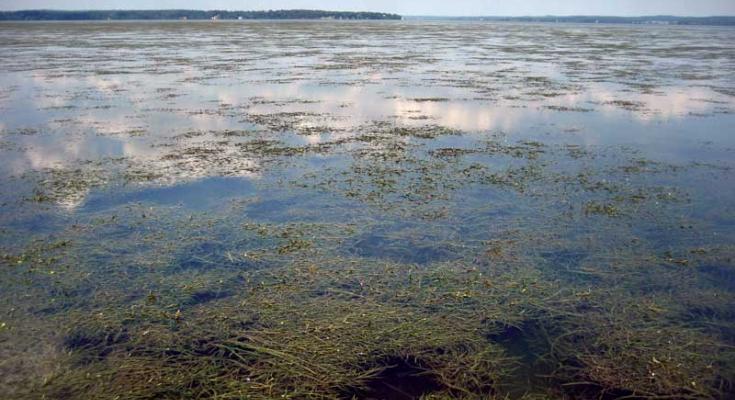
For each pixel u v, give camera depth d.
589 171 11.38
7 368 5.21
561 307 6.29
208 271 7.14
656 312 6.15
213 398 4.84
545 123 16.23
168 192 10.09
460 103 19.75
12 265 7.20
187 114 17.44
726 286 6.75
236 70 30.39
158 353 5.46
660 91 22.81
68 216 8.91
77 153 12.70
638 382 5.06
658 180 10.84
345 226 8.59
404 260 7.48
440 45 56.81
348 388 5.02
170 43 55.72
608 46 55.41
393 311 6.19
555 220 8.80
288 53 43.81
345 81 25.98
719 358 5.35
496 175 11.05
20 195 9.84
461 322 5.99
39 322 5.95
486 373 5.19
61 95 21.17
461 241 8.05
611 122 16.38
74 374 5.14
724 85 24.69
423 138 14.27
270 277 6.98
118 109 18.31
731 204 9.52
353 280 6.90
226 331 5.82
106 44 52.88
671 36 80.50
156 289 6.67
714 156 12.60
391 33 87.81
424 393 4.96
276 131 14.98
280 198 9.80
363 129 15.31
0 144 13.49
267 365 5.28
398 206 9.40
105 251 7.66
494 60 38.53
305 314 6.13
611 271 7.12
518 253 7.64
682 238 8.14
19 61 34.66
